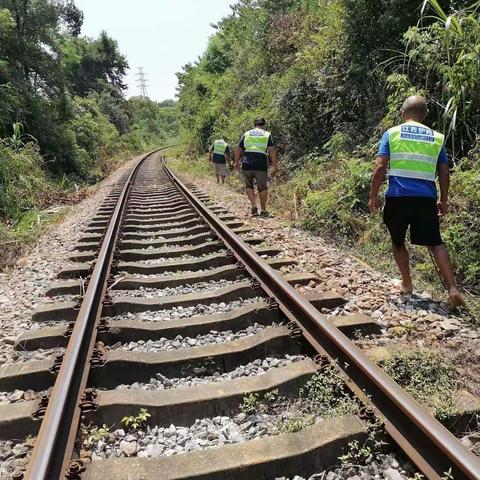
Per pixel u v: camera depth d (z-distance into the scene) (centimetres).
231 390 316
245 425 293
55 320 473
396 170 449
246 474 246
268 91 1572
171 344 402
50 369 352
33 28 1864
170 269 606
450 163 700
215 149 1494
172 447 280
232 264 601
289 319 409
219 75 2931
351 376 320
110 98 5331
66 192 1521
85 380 324
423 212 441
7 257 761
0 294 583
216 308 473
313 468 254
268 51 1789
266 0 1956
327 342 361
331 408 298
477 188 549
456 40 617
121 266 604
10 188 1100
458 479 222
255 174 918
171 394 314
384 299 467
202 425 299
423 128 450
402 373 330
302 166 1159
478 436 267
